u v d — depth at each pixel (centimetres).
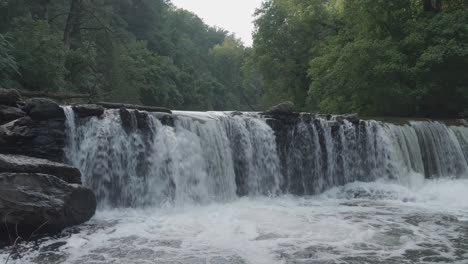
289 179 1516
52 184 897
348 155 1627
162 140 1255
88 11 3119
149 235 898
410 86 2180
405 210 1212
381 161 1655
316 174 1555
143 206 1200
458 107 2141
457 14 2138
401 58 2077
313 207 1250
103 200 1155
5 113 1053
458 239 909
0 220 804
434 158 1759
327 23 3259
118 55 3772
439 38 2097
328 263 744
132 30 6912
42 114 1037
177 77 6462
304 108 3266
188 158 1295
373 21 2303
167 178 1248
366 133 1653
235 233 927
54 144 1052
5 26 2316
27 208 827
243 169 1437
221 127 1395
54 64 2077
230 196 1383
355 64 2136
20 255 755
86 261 732
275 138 1510
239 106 9644
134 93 3684
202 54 10231
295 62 3512
